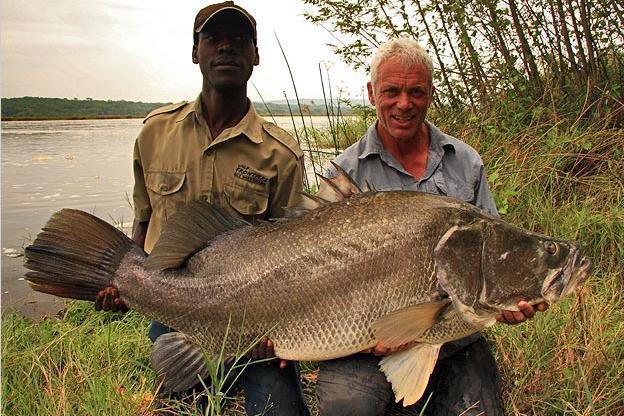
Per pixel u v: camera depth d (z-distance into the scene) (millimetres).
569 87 7363
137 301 3404
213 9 3840
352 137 8633
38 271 3387
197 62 4090
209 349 3340
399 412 3600
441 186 3697
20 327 4641
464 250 3053
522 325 3914
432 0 7371
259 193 3932
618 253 4891
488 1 7309
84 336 4414
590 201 5457
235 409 3768
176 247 3379
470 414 3299
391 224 3121
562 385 3514
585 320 3885
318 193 3379
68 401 3408
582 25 7348
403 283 3072
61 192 10062
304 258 3170
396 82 3553
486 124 6875
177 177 3947
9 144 19141
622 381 3484
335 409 3277
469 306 3055
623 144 6020
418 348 3127
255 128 3969
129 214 8422
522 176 5836
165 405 3549
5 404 3488
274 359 3424
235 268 3271
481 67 7715
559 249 3059
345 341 3135
